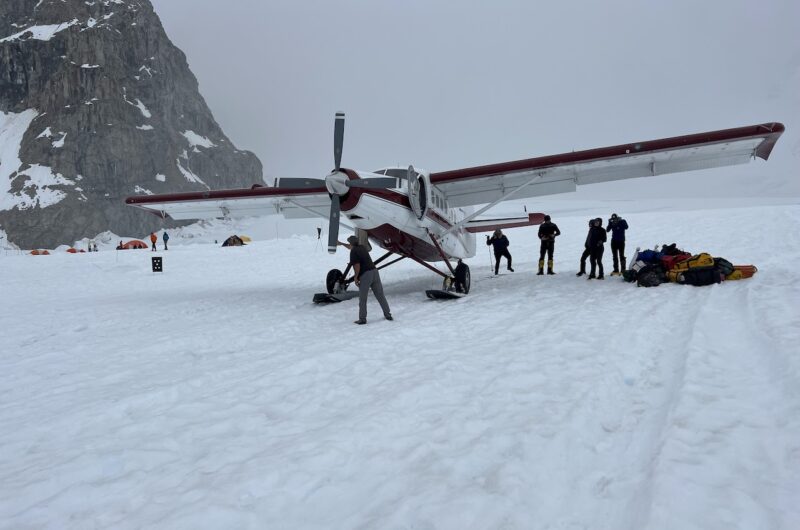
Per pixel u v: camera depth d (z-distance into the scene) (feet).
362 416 11.82
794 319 16.87
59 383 17.61
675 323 19.20
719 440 9.27
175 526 7.68
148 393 14.79
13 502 9.00
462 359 16.29
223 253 85.20
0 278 61.36
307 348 20.04
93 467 10.13
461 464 9.06
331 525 7.61
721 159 32.30
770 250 39.45
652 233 66.90
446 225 37.55
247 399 14.10
